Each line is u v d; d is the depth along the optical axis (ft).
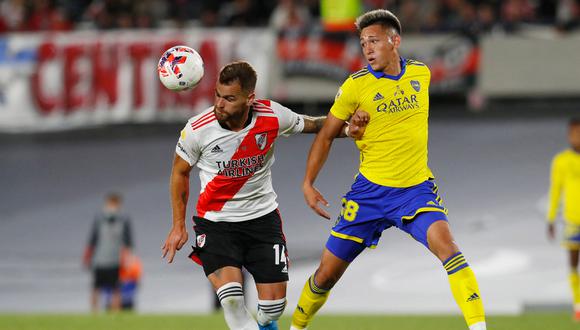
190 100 211.82
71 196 212.02
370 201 72.84
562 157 129.90
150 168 214.69
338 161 203.82
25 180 216.54
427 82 72.69
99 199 209.56
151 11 229.66
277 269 70.03
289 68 206.28
